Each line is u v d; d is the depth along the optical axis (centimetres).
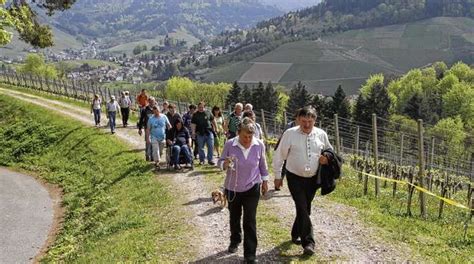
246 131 802
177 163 1772
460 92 10125
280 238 962
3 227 1711
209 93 13762
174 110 1816
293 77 19538
